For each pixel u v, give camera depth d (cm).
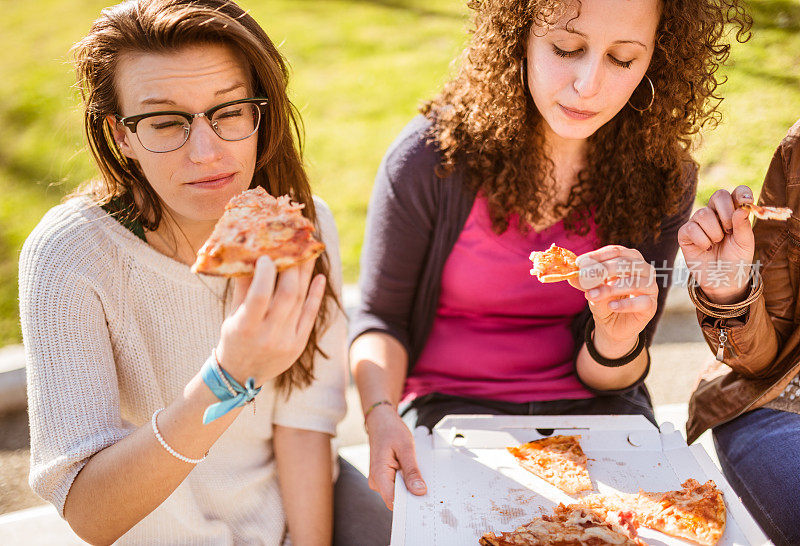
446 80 213
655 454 168
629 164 191
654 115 185
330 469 184
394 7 767
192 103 143
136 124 144
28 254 153
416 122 204
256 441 180
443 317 213
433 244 200
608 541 140
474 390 203
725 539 144
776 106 457
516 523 148
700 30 174
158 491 139
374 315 214
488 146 188
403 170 198
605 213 195
